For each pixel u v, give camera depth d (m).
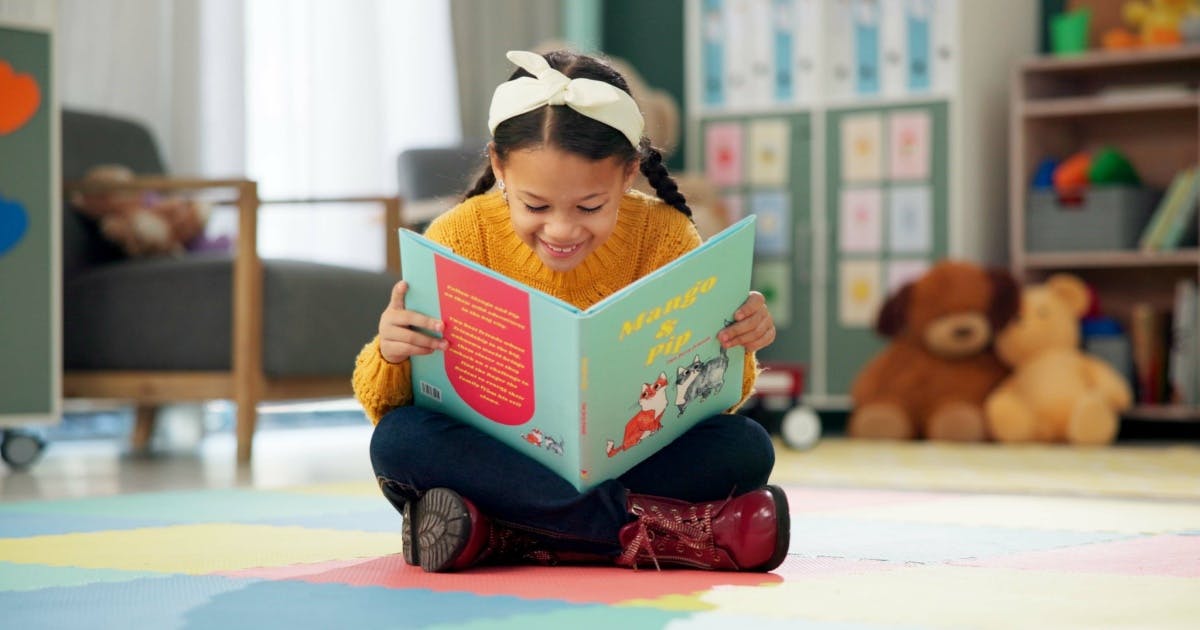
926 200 4.55
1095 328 4.42
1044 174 4.55
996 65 4.77
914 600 1.26
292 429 4.80
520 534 1.49
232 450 3.84
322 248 4.36
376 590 1.33
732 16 4.82
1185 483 2.73
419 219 3.90
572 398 1.33
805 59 4.72
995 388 4.22
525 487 1.44
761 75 4.79
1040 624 1.15
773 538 1.42
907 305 4.25
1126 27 4.74
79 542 1.77
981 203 4.65
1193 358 4.33
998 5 4.76
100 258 3.52
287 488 2.62
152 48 3.89
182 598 1.31
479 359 1.40
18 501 2.39
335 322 3.40
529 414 1.40
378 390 1.53
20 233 3.09
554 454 1.41
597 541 1.46
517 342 1.36
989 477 2.89
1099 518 2.05
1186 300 4.33
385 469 1.51
